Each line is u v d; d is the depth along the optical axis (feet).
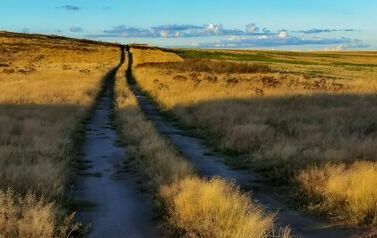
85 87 100.68
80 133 54.60
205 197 23.30
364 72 234.17
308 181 30.50
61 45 393.50
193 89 95.66
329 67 288.71
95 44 467.93
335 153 36.81
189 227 22.06
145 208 26.91
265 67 191.31
